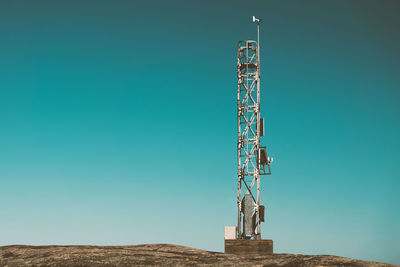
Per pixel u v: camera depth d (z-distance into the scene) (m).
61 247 32.66
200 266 27.06
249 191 44.28
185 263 27.89
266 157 44.56
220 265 27.19
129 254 30.20
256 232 42.59
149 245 34.12
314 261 27.31
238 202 44.12
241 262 28.19
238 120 45.56
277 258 29.00
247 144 45.25
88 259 28.19
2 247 32.81
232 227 42.91
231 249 39.62
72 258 28.41
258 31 46.84
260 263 27.55
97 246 33.09
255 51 46.81
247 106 45.84
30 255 29.98
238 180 44.50
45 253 30.39
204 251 32.28
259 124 45.19
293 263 27.12
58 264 27.03
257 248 39.41
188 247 33.75
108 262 27.55
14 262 27.91
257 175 44.25
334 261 27.19
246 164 44.88
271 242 39.59
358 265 26.41
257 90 45.84
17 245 33.41
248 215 43.09
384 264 26.81
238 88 46.19
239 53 46.69
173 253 31.17
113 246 33.28
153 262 27.98
